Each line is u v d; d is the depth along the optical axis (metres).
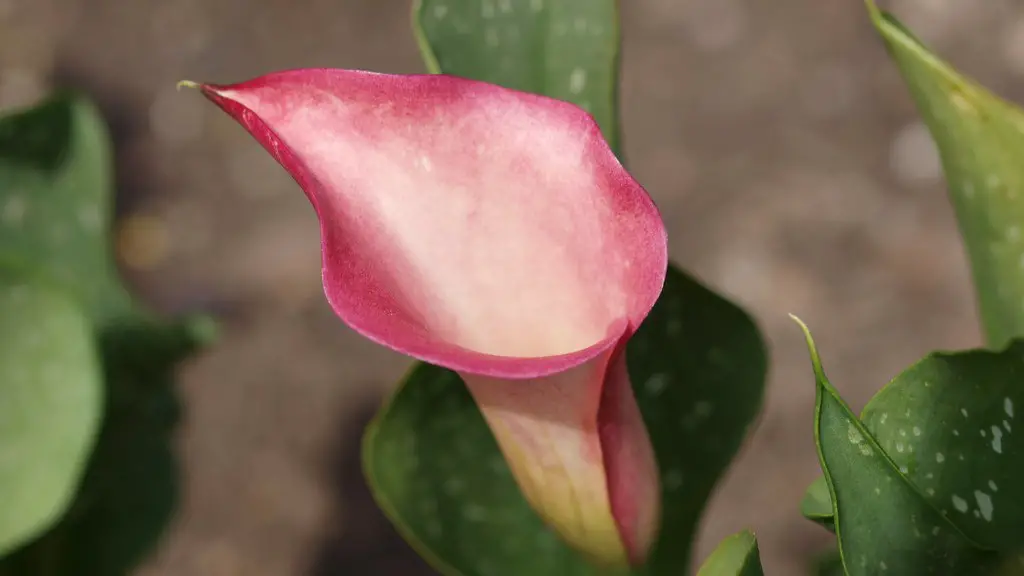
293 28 1.66
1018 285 0.45
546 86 0.48
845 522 0.40
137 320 0.56
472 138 0.42
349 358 1.34
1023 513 0.42
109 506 0.56
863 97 1.52
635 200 0.42
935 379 0.42
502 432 0.45
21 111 0.53
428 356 0.40
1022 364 0.42
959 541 0.41
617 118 0.48
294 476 1.27
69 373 0.49
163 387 0.57
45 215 0.55
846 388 1.28
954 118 0.43
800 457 1.24
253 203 1.46
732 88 1.54
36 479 0.49
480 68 0.47
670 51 1.59
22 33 1.66
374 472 0.48
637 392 0.48
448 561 0.49
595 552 0.47
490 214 0.43
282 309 1.37
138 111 1.57
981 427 0.42
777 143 1.48
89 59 1.63
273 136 0.41
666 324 0.47
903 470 0.42
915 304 1.33
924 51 0.43
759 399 0.48
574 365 0.41
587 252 0.43
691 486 0.48
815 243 1.38
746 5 1.62
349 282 0.40
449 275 0.44
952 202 0.45
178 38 1.65
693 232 1.40
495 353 0.44
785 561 1.19
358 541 1.23
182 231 1.44
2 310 0.49
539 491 0.46
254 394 1.32
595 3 0.47
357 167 0.42
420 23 0.47
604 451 0.45
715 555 0.41
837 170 1.45
